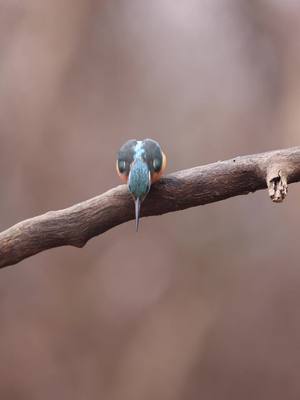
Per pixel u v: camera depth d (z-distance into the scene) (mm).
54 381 14570
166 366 14531
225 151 14906
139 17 14969
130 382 14500
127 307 14672
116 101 14820
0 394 14531
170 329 14617
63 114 14445
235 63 15227
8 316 14656
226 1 15078
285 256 14609
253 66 15141
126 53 14883
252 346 14562
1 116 14273
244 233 14734
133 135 14797
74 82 14570
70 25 14359
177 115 15016
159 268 14758
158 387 14500
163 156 7191
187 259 14758
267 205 14711
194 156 14906
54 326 14594
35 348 14594
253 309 14609
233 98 15133
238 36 15172
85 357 14594
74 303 14586
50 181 14391
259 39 15117
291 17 15000
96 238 14711
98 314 14617
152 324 14625
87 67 14672
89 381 14523
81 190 14453
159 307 14672
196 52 15344
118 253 14773
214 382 14555
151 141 7281
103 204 6137
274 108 14977
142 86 14969
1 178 14328
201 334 14594
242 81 15195
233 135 14969
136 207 6094
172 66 15023
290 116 14680
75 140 14492
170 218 14820
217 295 14648
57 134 14391
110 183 14555
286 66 14938
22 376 14594
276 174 5699
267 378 14539
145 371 14523
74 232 6133
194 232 14797
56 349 14617
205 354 14609
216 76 15336
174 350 14555
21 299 14656
